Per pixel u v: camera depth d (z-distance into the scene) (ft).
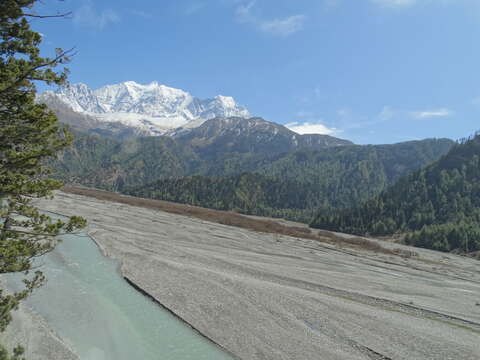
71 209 225.97
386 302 92.02
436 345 64.95
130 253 116.16
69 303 68.03
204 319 67.82
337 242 258.78
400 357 58.75
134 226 185.68
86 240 128.88
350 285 107.55
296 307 78.13
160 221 226.99
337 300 87.76
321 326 69.10
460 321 82.94
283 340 61.72
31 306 64.08
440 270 173.68
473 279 158.10
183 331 62.23
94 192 511.81
